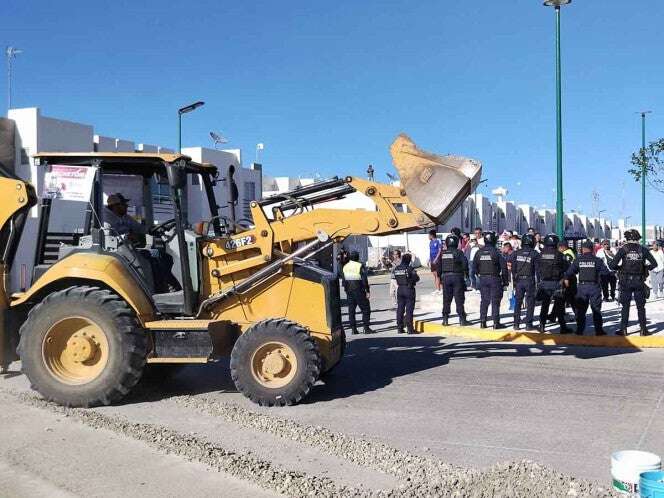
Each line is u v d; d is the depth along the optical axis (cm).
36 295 793
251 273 825
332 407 753
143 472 523
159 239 853
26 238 2300
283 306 820
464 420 696
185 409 738
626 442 620
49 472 523
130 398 795
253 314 821
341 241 839
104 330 743
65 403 741
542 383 874
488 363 1027
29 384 851
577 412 725
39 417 685
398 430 661
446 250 1425
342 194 851
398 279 1398
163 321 774
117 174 852
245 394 756
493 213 6762
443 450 597
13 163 2711
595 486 496
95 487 493
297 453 581
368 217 832
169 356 764
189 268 808
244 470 527
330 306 825
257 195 4228
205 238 829
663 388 841
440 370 970
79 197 791
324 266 913
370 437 638
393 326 1529
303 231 830
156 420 690
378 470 538
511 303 1716
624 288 1219
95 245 790
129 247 804
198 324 761
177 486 495
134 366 746
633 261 1206
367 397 801
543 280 1282
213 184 912
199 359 758
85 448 581
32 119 2702
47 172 795
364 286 1404
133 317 755
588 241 1235
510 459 570
